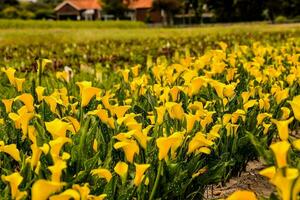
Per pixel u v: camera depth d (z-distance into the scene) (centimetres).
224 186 378
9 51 1353
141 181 266
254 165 423
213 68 556
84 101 338
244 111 361
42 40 1986
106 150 332
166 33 2542
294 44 1048
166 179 288
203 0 6338
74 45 1427
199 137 279
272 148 200
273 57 745
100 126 355
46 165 291
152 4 7238
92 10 8912
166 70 577
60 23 5300
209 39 1720
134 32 2911
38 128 316
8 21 5078
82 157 294
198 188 321
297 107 245
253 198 188
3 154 319
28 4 9519
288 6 5900
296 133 509
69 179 265
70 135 340
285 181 181
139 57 1098
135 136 277
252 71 556
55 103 366
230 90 400
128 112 418
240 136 382
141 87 476
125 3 8231
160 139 248
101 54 1213
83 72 795
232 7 6219
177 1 7106
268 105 401
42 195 191
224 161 342
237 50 848
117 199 271
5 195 250
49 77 651
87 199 233
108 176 256
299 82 512
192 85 406
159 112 324
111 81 646
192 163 306
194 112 386
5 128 378
